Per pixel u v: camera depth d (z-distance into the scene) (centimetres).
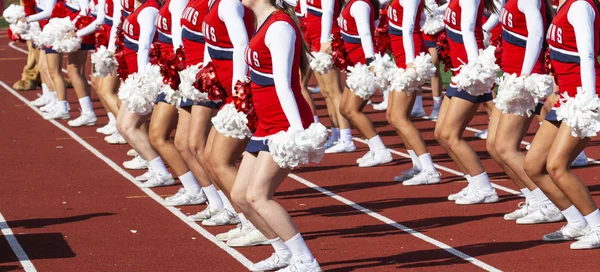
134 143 1037
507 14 806
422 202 949
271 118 645
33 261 764
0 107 1814
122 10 1046
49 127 1558
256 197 652
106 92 1284
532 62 781
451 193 987
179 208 945
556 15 721
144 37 927
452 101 916
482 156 1212
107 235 845
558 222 836
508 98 784
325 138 624
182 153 870
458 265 714
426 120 1566
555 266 700
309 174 1129
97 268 738
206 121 832
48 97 1767
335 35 1143
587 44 691
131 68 1022
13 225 899
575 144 710
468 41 885
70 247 807
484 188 931
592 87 691
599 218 738
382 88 1084
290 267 664
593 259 712
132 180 1107
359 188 1035
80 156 1285
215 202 884
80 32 1298
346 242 800
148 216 916
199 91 809
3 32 3872
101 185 1083
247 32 733
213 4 757
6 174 1172
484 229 826
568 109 689
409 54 1000
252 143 662
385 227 848
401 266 718
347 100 1153
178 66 841
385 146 1290
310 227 862
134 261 755
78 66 1548
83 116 1562
